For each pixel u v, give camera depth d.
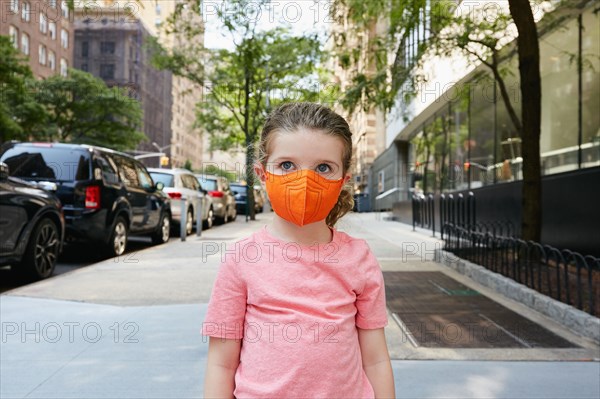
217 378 1.51
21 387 3.21
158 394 3.11
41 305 5.29
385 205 29.06
